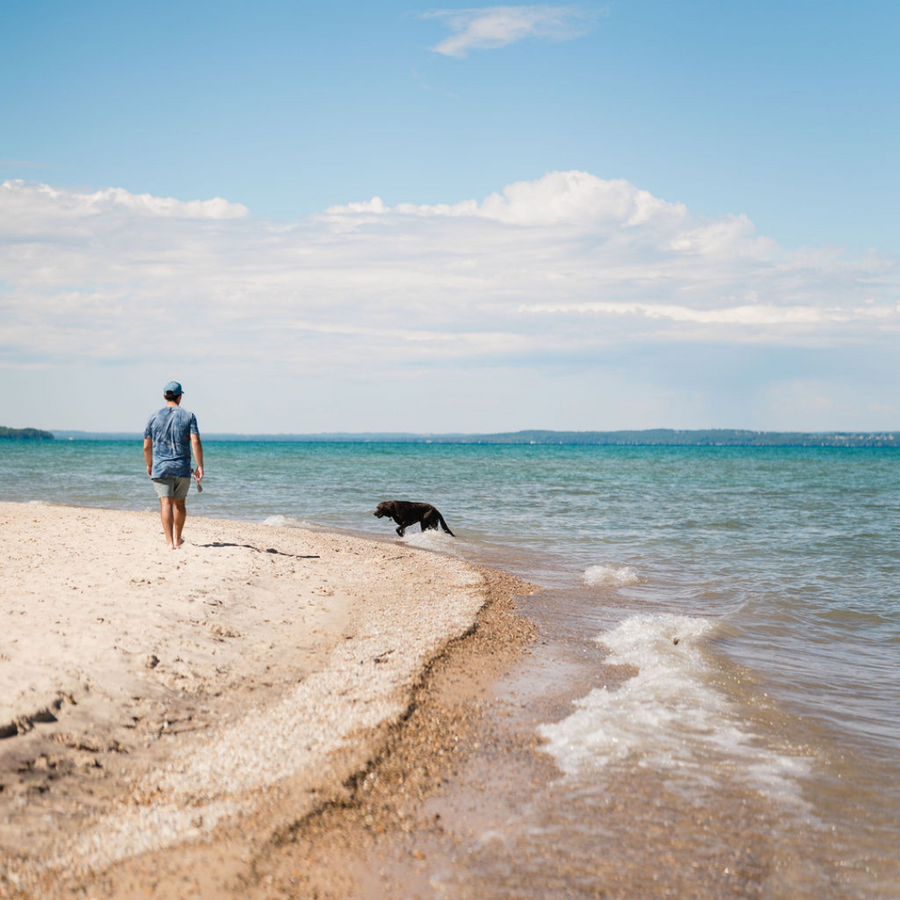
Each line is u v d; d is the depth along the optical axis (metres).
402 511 17.02
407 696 6.27
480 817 4.52
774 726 6.19
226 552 11.60
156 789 4.50
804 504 27.59
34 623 6.74
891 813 4.79
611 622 9.65
